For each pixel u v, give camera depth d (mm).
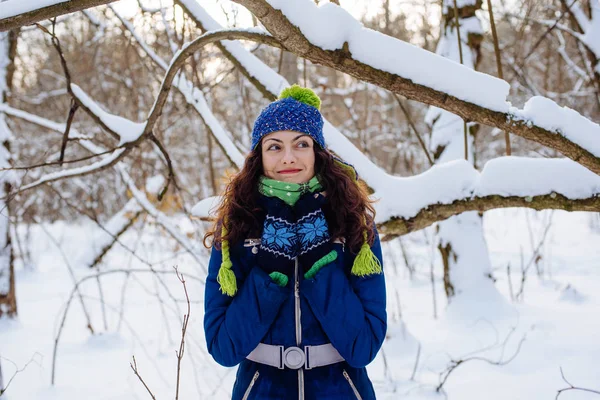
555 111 1573
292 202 1382
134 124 2652
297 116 1381
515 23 5555
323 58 1530
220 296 1397
